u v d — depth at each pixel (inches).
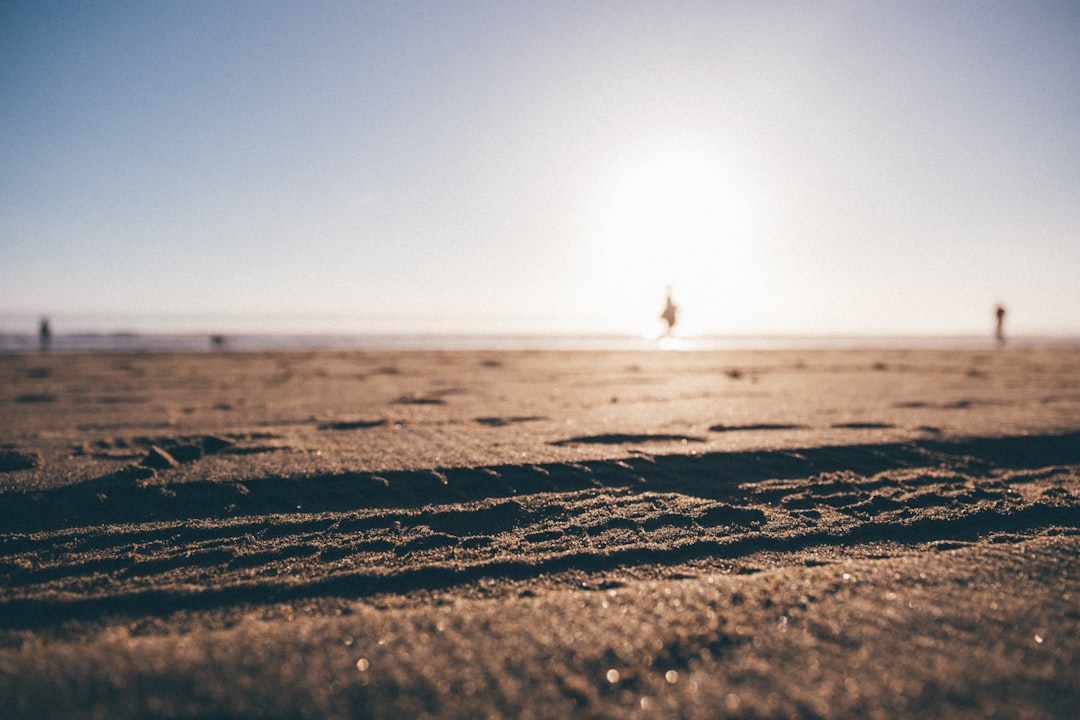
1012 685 76.2
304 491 166.2
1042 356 812.6
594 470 186.1
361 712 70.5
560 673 78.2
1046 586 104.3
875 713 70.7
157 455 185.5
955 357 787.4
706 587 104.6
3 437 234.5
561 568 119.7
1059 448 216.1
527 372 549.3
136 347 1128.8
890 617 93.1
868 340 1937.7
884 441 219.5
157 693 73.9
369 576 114.3
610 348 1149.1
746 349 1081.4
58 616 101.1
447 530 142.6
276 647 84.0
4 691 74.6
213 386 426.3
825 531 140.7
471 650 83.5
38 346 1130.7
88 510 152.9
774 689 75.1
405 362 687.7
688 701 72.8
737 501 164.9
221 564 121.9
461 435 234.5
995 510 152.7
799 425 252.4
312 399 350.9
